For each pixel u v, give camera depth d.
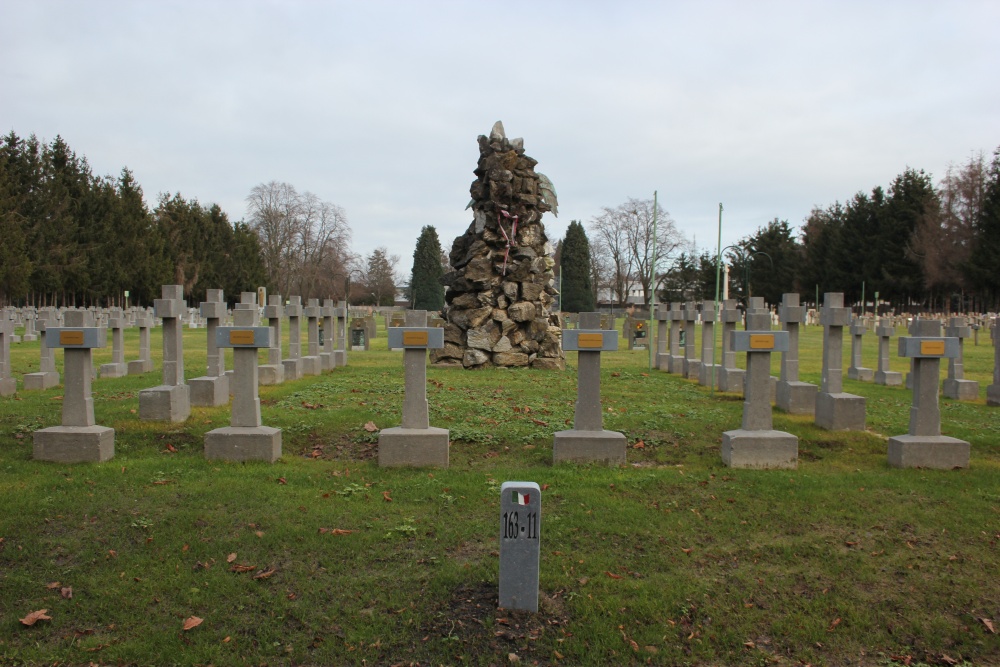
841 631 5.35
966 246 55.66
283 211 70.19
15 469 8.20
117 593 5.57
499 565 5.45
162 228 63.88
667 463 9.02
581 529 6.70
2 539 6.34
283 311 18.12
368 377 16.31
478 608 5.40
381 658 4.93
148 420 10.39
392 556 6.17
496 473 8.25
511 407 12.07
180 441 9.55
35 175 53.12
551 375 17.11
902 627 5.42
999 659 5.12
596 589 5.69
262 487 7.62
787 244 75.25
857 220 67.31
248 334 8.72
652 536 6.59
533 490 5.28
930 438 8.91
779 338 8.83
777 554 6.34
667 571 6.03
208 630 5.17
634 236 73.38
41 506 6.95
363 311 66.88
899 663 5.07
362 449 9.48
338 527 6.67
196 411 11.46
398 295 126.44
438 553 6.23
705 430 10.43
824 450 9.69
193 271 65.81
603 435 8.81
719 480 8.09
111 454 8.82
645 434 10.15
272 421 10.52
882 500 7.48
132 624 5.23
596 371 9.02
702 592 5.71
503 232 18.84
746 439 8.69
